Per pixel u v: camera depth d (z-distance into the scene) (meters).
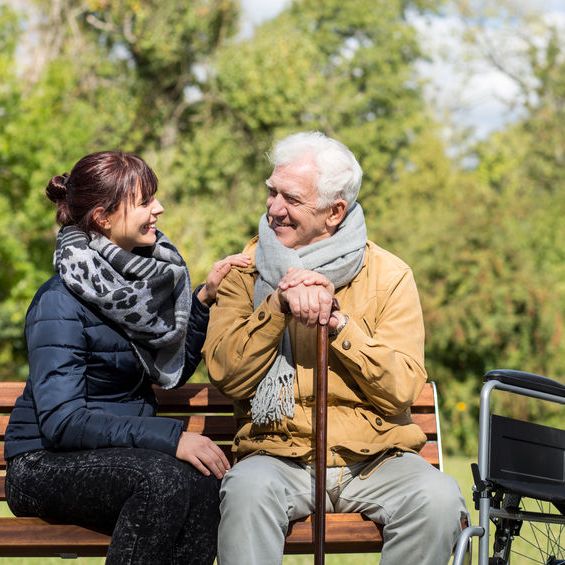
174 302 3.52
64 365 3.29
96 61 24.50
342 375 3.42
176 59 24.83
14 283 17.62
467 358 16.05
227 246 23.50
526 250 16.42
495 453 3.39
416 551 3.18
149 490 3.09
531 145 29.72
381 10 30.33
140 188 3.45
